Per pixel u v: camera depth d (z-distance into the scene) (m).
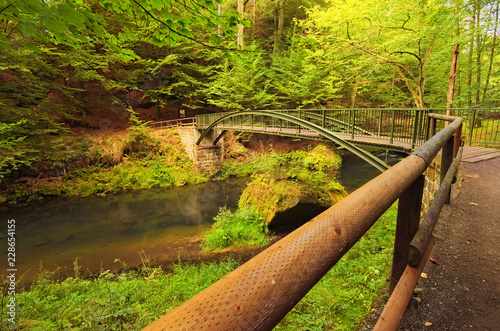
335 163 21.06
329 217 0.60
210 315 0.30
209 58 24.16
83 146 19.27
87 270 9.00
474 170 5.61
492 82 15.81
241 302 0.33
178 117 28.34
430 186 5.91
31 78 13.37
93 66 17.94
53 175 17.66
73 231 12.46
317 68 19.83
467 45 13.78
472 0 10.27
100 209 15.35
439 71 17.08
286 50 27.36
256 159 13.94
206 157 21.58
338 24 11.65
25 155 14.70
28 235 12.07
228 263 8.05
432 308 1.82
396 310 1.13
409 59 13.94
